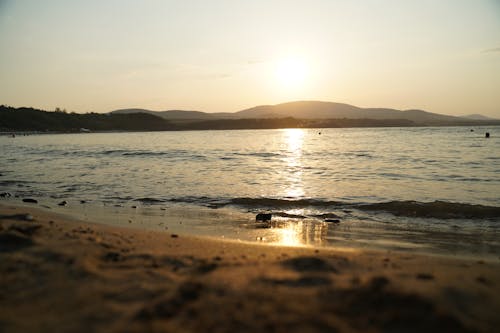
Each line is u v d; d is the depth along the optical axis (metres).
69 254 5.49
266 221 10.43
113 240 6.78
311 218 10.89
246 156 33.94
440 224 10.13
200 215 11.21
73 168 24.39
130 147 49.25
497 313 3.90
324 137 79.00
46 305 4.05
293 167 24.67
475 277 5.02
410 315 3.70
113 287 4.49
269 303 4.02
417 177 19.47
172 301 4.05
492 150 37.16
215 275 4.88
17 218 8.16
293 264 5.41
